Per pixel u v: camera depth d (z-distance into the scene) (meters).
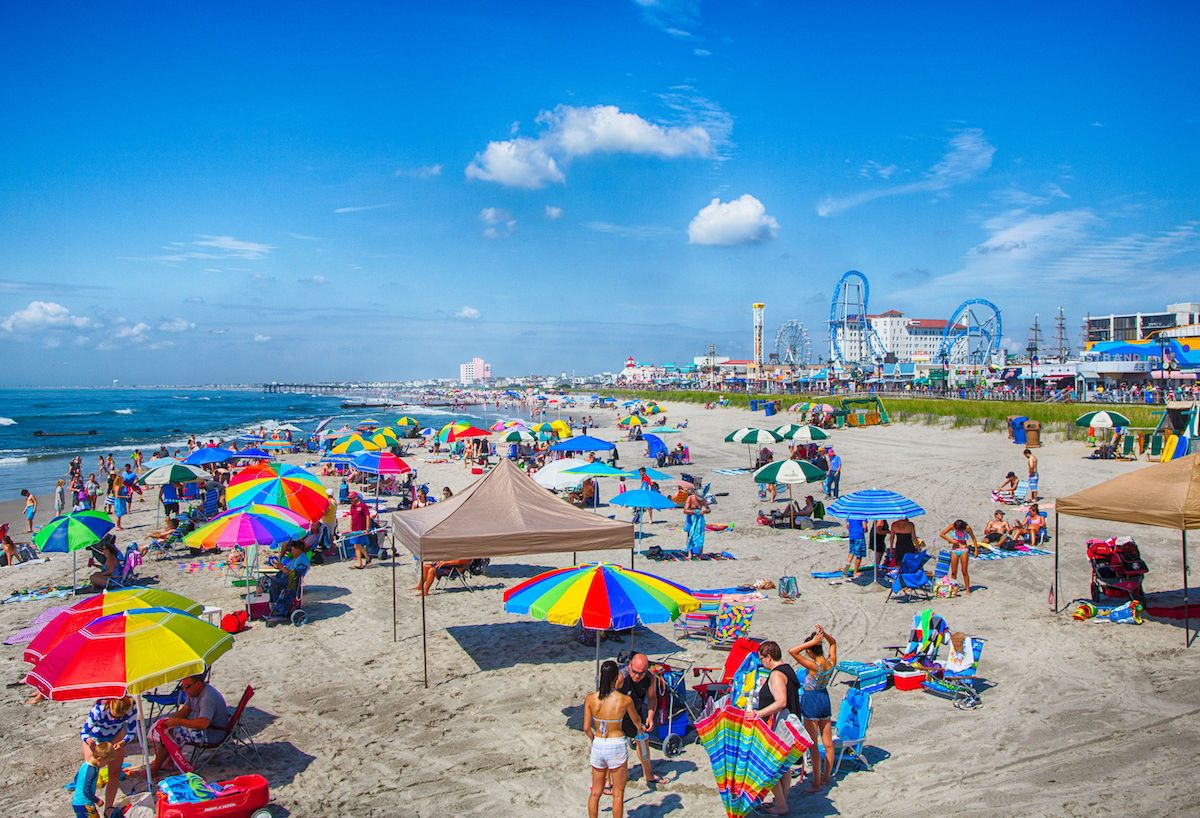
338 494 27.66
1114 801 6.29
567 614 7.75
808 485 26.28
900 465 29.72
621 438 49.88
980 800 6.41
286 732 8.22
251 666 10.30
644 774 7.04
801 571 14.79
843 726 7.04
